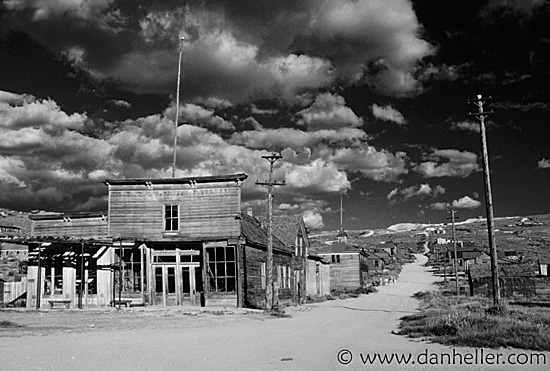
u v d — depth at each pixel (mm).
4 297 32844
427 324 20031
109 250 32719
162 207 33125
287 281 42125
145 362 12250
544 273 69812
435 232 193875
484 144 26203
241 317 26359
